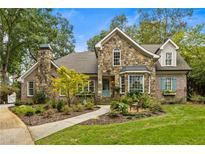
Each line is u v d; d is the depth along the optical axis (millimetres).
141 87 23000
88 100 22328
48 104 18328
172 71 24469
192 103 23125
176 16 39156
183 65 24875
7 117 14570
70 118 13398
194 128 9477
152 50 26469
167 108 17484
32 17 32094
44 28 34969
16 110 16859
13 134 9992
